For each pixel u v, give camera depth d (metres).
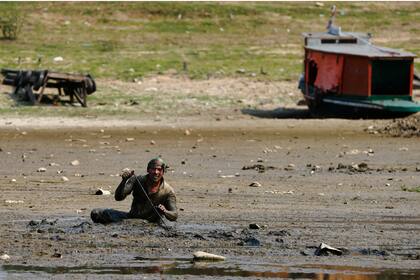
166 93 107.88
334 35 107.38
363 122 95.69
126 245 41.56
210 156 76.19
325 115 100.00
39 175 64.94
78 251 40.41
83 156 75.31
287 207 52.22
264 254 40.31
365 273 37.22
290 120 96.69
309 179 63.84
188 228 45.41
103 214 45.84
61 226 45.47
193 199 54.47
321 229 45.84
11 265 37.84
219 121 95.75
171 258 39.44
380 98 98.50
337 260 39.44
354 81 98.69
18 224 46.09
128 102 103.75
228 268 37.81
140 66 118.38
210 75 115.81
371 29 142.88
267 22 143.50
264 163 72.62
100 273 36.72
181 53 127.12
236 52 129.00
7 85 106.12
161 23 141.12
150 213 45.97
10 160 72.81
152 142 83.06
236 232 44.47
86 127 91.25
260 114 101.06
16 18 134.25
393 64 98.88
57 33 134.12
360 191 58.62
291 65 122.31
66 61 120.00
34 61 119.44
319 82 101.38
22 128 90.00
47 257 39.28
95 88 102.88
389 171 68.50
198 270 37.41
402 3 153.88
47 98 103.56
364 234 44.78
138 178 45.53
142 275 36.53
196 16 143.75
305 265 38.47
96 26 138.25
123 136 86.88
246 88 111.50
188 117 97.81
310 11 148.62
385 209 51.94
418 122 92.94
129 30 137.50
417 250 41.56
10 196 55.00
